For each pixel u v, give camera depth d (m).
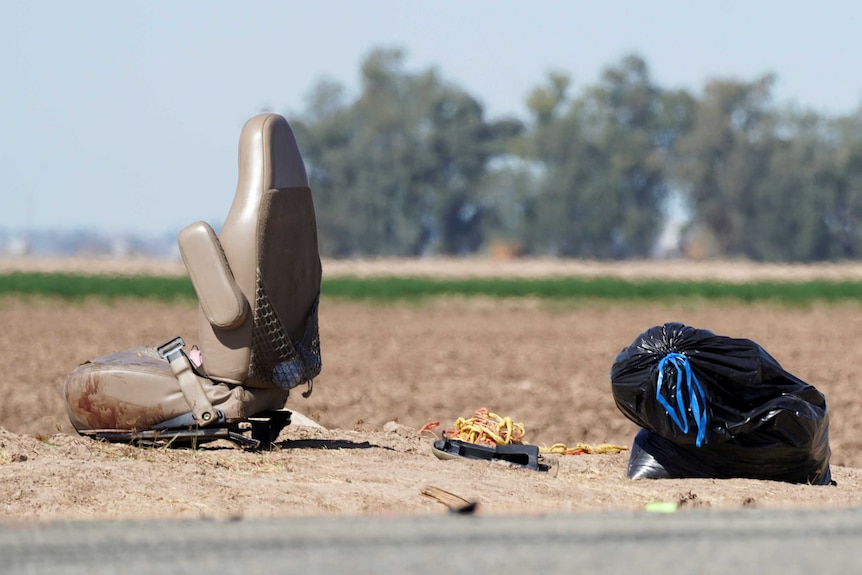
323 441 31.33
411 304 180.38
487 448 28.58
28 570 14.66
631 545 16.27
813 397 28.95
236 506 21.56
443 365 82.19
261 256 28.25
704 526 17.97
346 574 14.27
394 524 18.17
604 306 176.38
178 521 18.83
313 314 29.88
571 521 18.56
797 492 25.84
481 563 14.93
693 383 28.06
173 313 149.00
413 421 52.19
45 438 28.55
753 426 28.00
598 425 50.84
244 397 28.44
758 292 198.50
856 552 15.87
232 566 14.78
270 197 28.30
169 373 28.53
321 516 20.02
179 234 28.08
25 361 81.31
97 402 28.52
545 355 91.75
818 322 139.50
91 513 20.75
